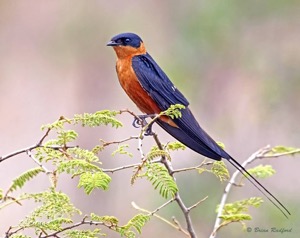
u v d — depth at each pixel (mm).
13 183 4906
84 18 17594
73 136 5004
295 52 16328
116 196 16406
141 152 5285
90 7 17578
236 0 16188
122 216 16188
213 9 16109
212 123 15859
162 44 17312
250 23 16312
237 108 15812
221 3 16109
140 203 16062
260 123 15461
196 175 11906
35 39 19359
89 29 17578
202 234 11602
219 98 15984
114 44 8039
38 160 5082
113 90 18172
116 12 17625
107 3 17641
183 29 16297
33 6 19156
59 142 4996
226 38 16109
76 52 17812
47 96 19703
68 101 19562
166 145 6148
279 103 15555
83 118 5066
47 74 19578
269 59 16266
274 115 15438
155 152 5062
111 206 16344
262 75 16078
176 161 13781
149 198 14117
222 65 16156
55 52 17922
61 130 4996
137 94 7941
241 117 15695
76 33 17609
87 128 17375
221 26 16078
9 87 19891
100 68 18016
